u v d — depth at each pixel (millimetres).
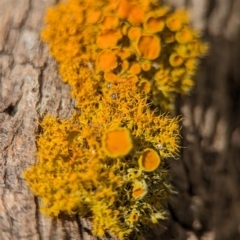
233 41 189
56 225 189
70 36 184
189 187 196
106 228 187
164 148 187
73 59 185
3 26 189
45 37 186
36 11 187
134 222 187
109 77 185
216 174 196
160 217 189
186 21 185
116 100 186
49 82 188
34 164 187
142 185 184
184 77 187
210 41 188
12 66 189
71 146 184
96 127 185
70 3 184
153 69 186
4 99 189
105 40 183
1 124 189
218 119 193
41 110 188
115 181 183
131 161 185
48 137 186
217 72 190
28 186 188
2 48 189
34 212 189
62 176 184
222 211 198
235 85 192
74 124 186
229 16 188
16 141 188
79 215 188
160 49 183
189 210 197
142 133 186
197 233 199
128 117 186
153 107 188
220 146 195
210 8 186
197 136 194
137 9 183
